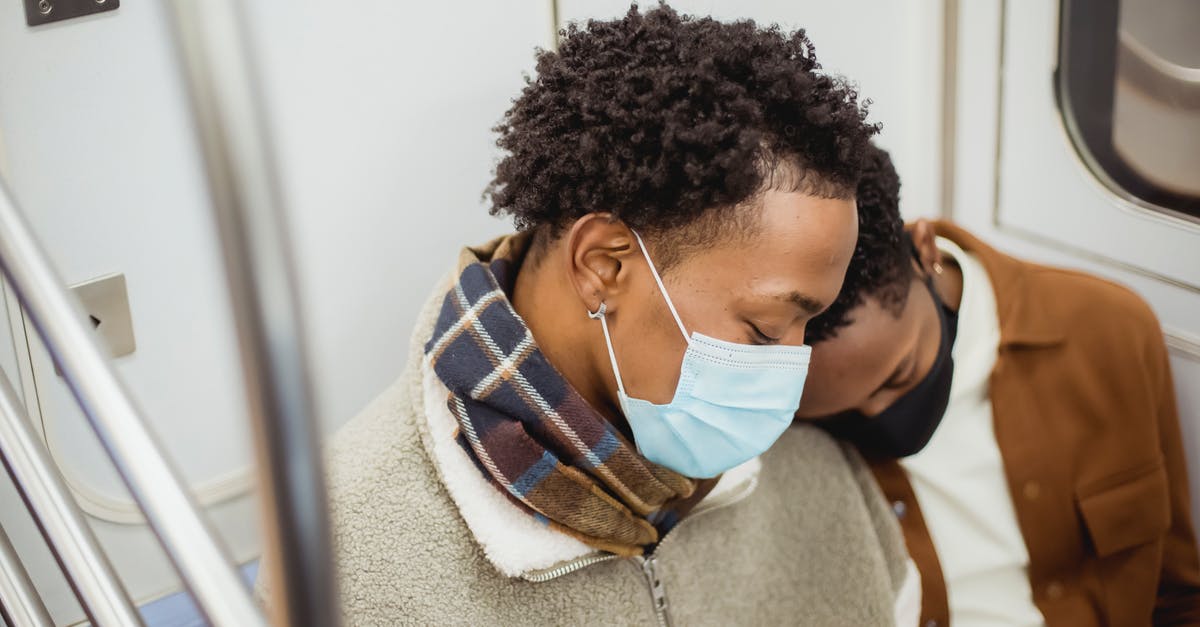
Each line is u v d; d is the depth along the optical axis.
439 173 1.55
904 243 1.31
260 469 0.42
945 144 2.00
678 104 0.91
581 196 0.96
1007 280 1.59
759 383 1.03
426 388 1.07
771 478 1.39
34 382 1.37
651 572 1.18
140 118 1.32
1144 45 1.71
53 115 1.27
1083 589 1.63
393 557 1.06
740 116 0.91
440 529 1.08
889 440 1.46
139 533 1.51
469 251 1.12
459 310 1.04
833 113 0.93
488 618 1.09
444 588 1.07
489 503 1.06
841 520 1.43
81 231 1.33
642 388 1.03
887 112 1.96
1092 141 1.84
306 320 0.41
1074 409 1.58
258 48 0.38
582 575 1.14
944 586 1.54
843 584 1.42
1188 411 1.87
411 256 1.58
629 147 0.93
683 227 0.94
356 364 1.59
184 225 1.39
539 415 1.02
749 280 0.95
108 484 1.47
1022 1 1.83
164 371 1.45
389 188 1.52
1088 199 1.88
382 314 1.58
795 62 0.97
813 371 1.33
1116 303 1.59
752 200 0.92
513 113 1.04
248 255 0.39
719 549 1.28
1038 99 1.88
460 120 1.54
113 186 1.33
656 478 1.09
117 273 1.37
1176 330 1.84
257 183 0.38
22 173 1.27
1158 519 1.59
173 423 1.48
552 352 1.05
